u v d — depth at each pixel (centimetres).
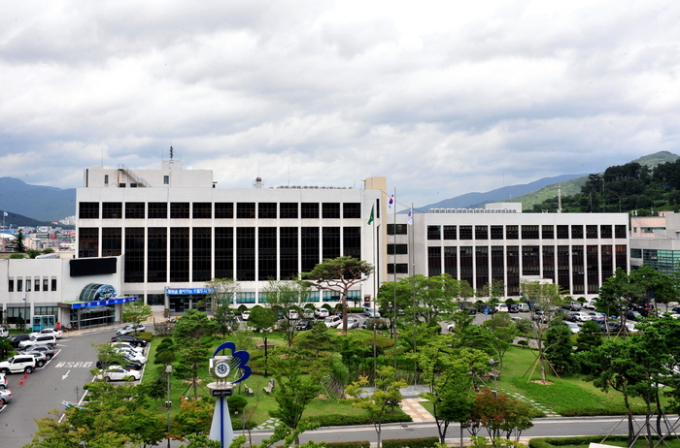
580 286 14262
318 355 7331
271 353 6550
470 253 13812
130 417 3912
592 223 14388
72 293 10394
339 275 9719
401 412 5581
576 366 7069
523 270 14000
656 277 9425
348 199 13050
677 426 4984
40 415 5381
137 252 12225
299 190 12850
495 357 7406
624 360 4612
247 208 12638
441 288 9262
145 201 12269
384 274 13550
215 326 7688
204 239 12450
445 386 4475
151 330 10206
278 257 12700
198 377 6166
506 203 15212
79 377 6819
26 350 7938
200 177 13400
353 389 4769
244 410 5091
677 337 4644
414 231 14012
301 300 9300
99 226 12106
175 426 4138
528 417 4291
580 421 5525
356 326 10431
